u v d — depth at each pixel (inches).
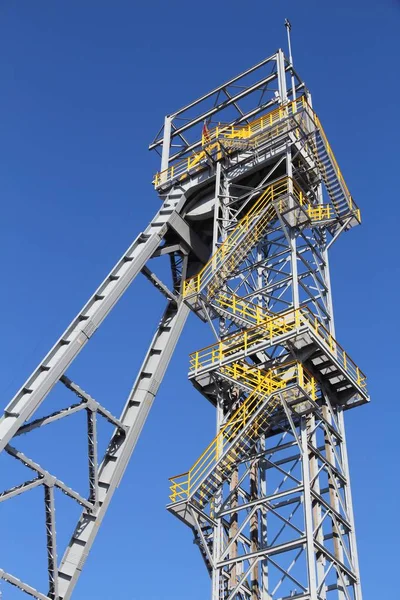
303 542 922.1
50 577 1087.0
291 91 1515.7
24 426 1094.4
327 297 1186.0
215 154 1393.9
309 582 887.7
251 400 1064.2
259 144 1338.6
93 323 1223.5
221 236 1300.4
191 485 1027.3
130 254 1352.1
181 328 1371.8
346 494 1038.4
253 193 1302.9
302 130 1290.6
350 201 1246.9
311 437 1039.6
